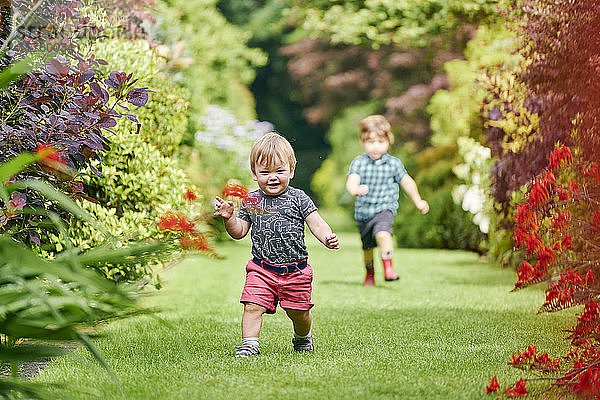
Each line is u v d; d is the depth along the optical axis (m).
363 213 11.51
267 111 42.38
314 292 10.51
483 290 10.51
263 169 6.24
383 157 11.59
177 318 8.08
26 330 3.59
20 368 5.63
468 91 16.44
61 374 5.33
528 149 10.02
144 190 8.37
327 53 31.53
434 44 22.39
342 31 17.33
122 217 8.02
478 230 16.95
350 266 14.38
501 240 14.27
